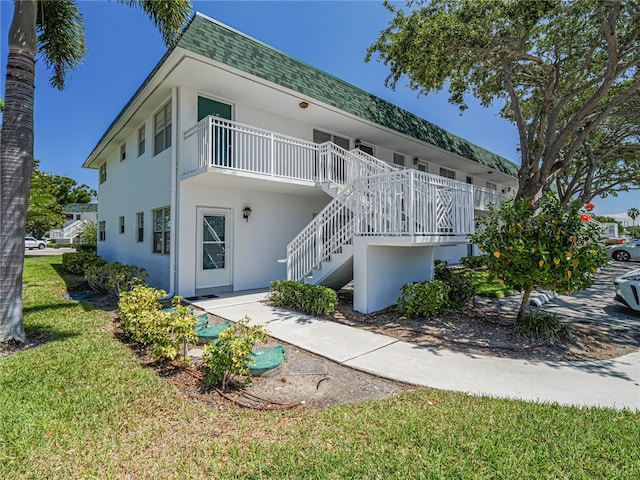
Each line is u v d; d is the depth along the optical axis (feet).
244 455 7.60
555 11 25.57
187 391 11.00
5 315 14.75
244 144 26.96
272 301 25.54
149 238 34.09
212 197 29.48
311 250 26.00
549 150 32.50
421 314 21.07
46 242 112.68
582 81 36.04
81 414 9.28
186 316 13.65
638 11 25.79
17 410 9.33
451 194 23.79
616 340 16.88
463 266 50.93
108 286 25.27
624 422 8.91
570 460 7.29
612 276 43.16
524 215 16.35
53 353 13.96
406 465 7.15
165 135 31.09
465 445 7.85
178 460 7.45
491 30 27.94
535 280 15.87
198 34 23.56
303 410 9.86
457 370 12.99
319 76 33.30
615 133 46.47
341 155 30.86
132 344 15.47
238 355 10.80
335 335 17.48
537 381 11.98
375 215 21.63
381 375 12.54
